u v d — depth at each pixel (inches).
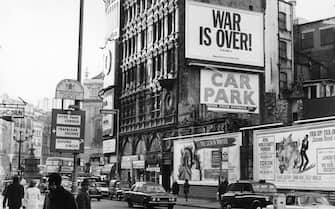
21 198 683.4
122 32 2839.6
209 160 1758.1
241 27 2336.4
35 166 2908.5
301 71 2578.7
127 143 2662.4
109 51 2903.5
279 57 2477.9
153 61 2437.3
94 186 1803.6
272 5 2482.8
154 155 2281.0
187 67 2186.3
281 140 1407.5
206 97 2207.2
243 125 1877.5
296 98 2352.4
